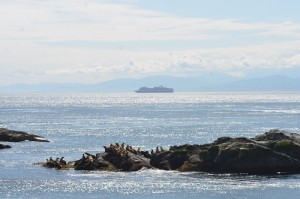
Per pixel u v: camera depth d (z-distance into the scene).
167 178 117.25
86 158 131.75
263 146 120.81
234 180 115.06
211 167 121.31
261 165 118.56
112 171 126.88
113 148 133.75
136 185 111.31
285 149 121.75
